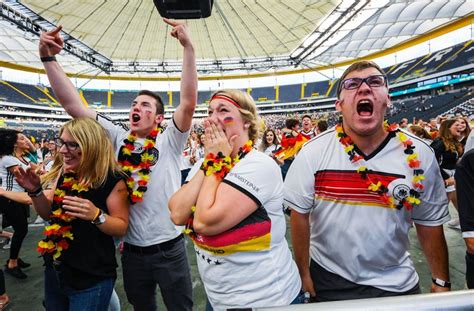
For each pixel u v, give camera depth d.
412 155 1.18
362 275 1.27
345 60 33.56
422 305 0.59
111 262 1.44
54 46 1.74
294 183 1.39
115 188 1.47
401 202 1.20
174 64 23.41
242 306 1.02
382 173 1.21
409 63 30.39
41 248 1.32
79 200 1.29
